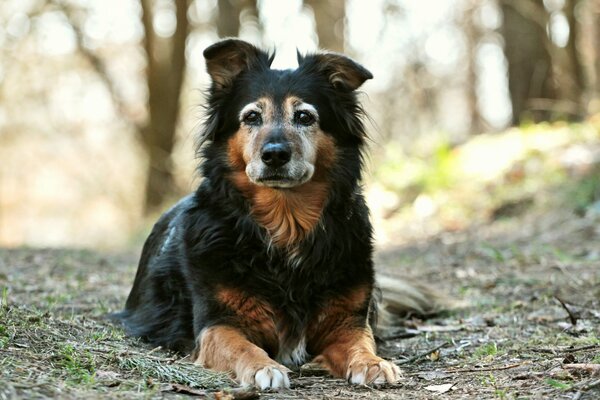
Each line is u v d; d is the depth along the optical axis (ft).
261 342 15.43
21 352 12.78
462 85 90.48
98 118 77.15
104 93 75.61
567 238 31.78
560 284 23.09
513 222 37.68
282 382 13.17
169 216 19.27
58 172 92.99
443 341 17.63
